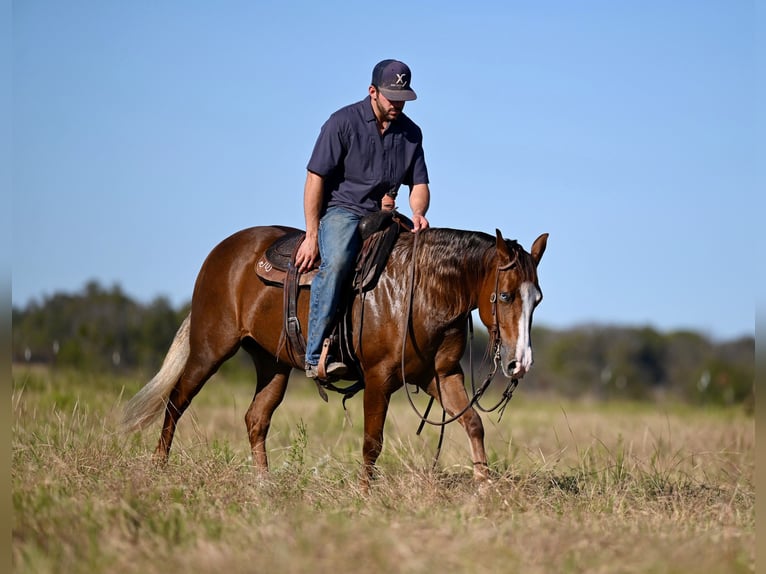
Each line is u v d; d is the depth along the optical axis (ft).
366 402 33.27
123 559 22.36
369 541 22.76
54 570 21.80
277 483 32.53
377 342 32.76
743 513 31.04
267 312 35.88
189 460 34.30
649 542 24.91
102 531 24.71
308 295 34.42
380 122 34.30
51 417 43.09
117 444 37.40
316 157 33.99
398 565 21.79
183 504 29.32
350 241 33.09
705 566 23.06
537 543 24.23
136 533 24.85
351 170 34.40
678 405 124.77
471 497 30.22
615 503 30.94
